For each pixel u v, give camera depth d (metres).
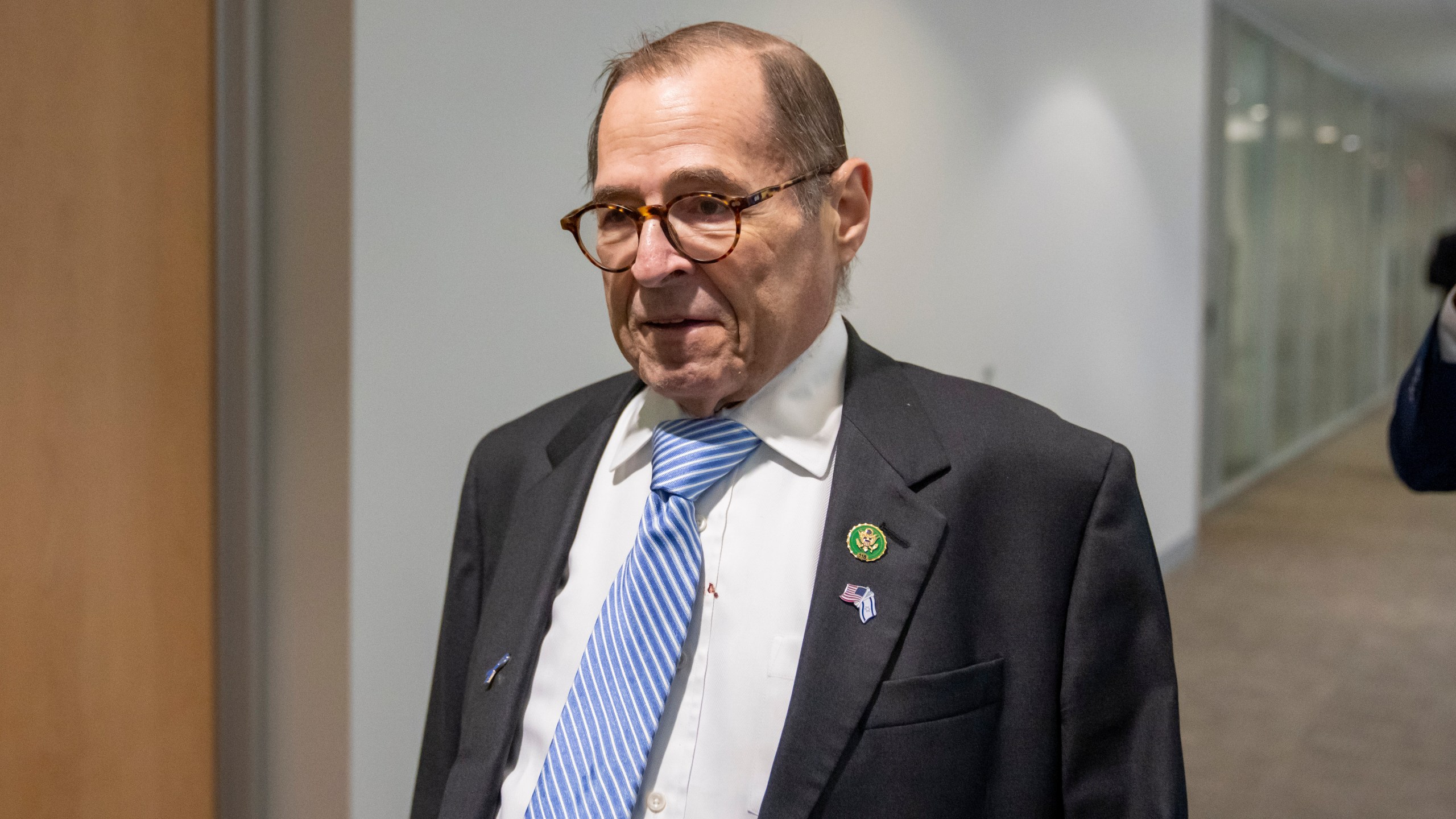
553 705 1.64
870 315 5.16
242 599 3.25
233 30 3.14
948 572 1.53
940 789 1.46
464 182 3.29
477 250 3.35
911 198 5.43
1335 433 16.38
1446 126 21.53
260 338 3.22
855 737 1.46
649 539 1.58
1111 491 1.57
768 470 1.64
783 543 1.58
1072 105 6.98
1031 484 1.58
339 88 3.00
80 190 3.31
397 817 3.28
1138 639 1.56
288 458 3.21
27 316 3.40
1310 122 13.69
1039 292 6.71
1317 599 7.98
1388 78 15.44
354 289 3.03
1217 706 5.90
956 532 1.55
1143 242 8.09
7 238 3.39
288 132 3.13
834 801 1.44
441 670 2.03
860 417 1.64
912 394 1.71
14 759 3.52
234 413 3.22
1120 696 1.54
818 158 1.54
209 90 3.18
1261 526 10.37
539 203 3.54
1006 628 1.55
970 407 1.68
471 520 2.04
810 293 1.56
